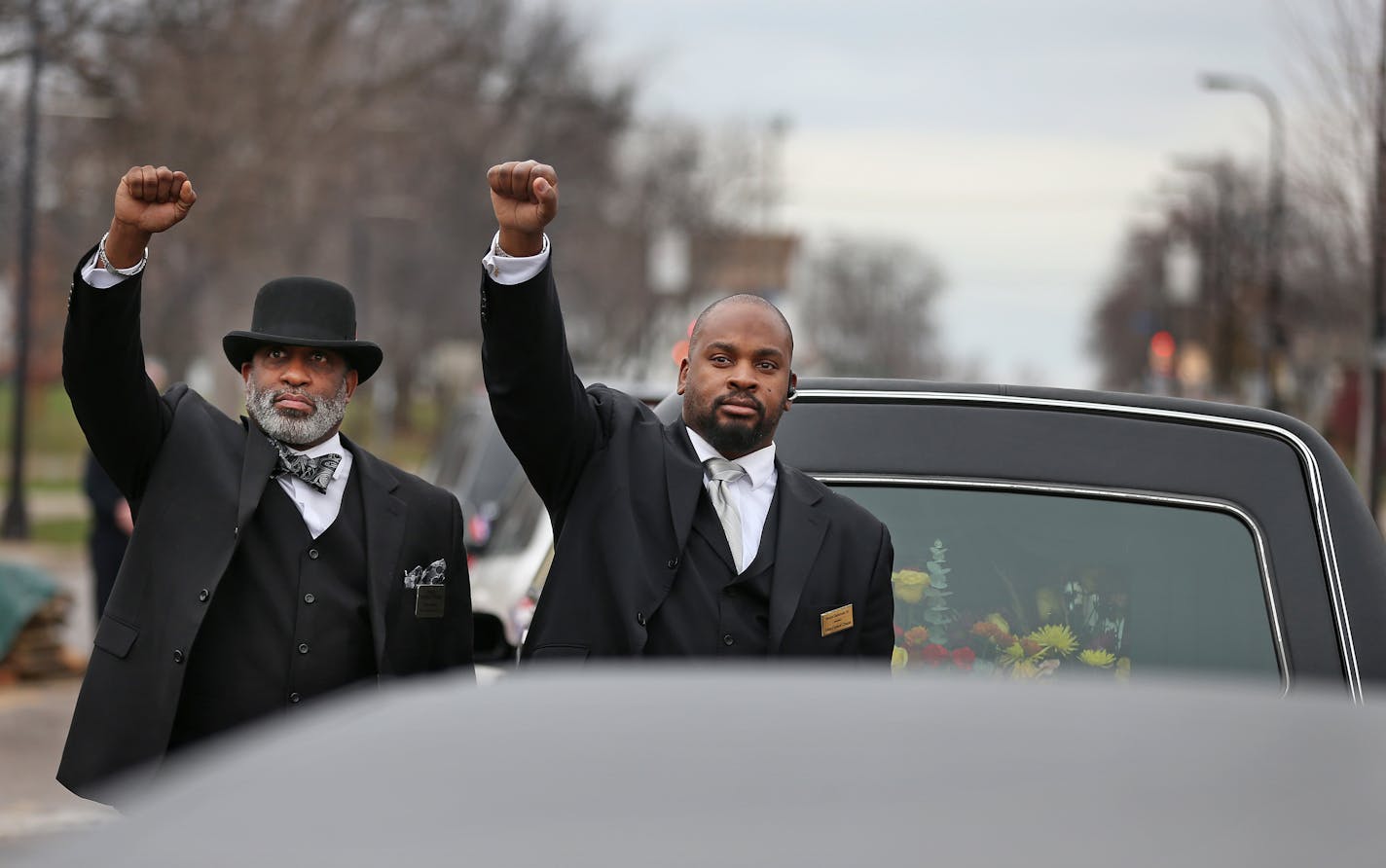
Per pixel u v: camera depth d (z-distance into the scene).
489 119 108.56
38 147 63.59
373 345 10.25
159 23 57.22
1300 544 9.77
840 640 9.19
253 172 67.12
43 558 58.78
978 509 10.02
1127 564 9.90
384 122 84.62
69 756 9.73
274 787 3.88
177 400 10.38
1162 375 86.75
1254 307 114.75
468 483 26.36
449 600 10.37
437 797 3.72
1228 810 3.59
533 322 9.20
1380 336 59.66
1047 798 3.64
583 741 3.98
